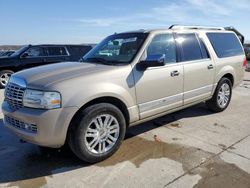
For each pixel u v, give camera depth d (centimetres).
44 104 302
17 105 330
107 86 340
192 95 474
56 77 326
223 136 433
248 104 639
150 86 393
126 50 407
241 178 304
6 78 980
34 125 307
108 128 349
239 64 596
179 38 457
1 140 428
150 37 408
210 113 561
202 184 293
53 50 1057
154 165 337
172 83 427
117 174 317
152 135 439
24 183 302
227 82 569
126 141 415
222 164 336
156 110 412
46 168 336
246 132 451
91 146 337
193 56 477
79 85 319
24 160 358
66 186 295
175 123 499
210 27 549
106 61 402
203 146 393
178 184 294
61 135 310
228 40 580
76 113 322
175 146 394
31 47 1016
